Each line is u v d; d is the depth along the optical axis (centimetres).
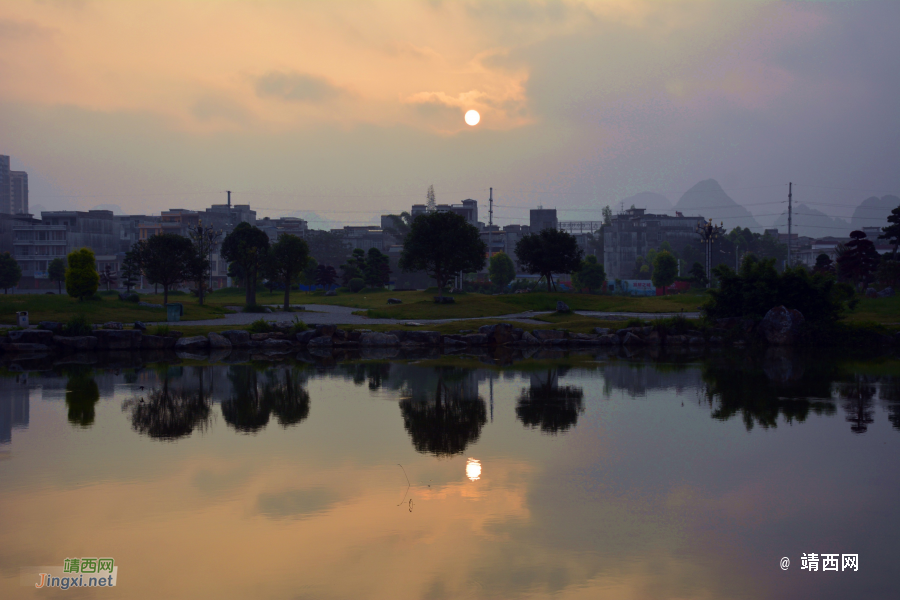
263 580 853
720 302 4416
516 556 925
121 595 815
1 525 1032
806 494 1170
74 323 3884
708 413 1886
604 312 5941
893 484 1222
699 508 1109
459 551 940
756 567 893
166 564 901
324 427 1725
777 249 16850
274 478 1269
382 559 914
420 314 5525
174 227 13825
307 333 4047
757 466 1340
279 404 2064
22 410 1961
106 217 14100
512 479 1266
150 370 2919
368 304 7162
